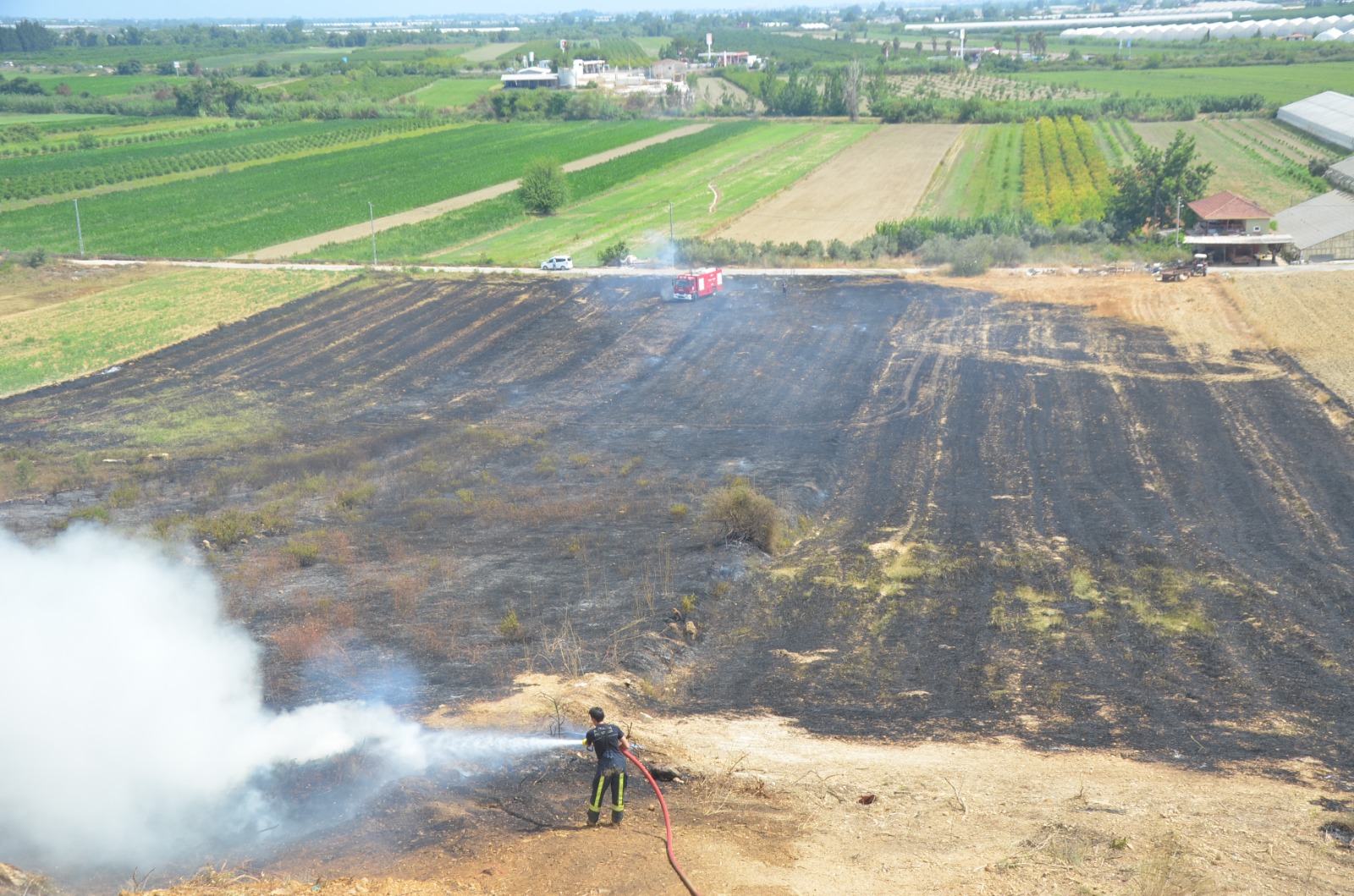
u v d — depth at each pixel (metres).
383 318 71.75
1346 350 57.41
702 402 54.09
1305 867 13.13
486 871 12.80
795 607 28.72
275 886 12.26
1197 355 58.66
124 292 79.81
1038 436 47.12
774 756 18.58
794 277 80.19
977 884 12.48
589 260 88.44
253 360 63.19
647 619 26.89
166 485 42.00
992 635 26.62
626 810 15.12
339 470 43.81
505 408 53.91
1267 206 98.44
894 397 53.84
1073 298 71.69
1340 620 27.45
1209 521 36.22
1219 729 20.58
